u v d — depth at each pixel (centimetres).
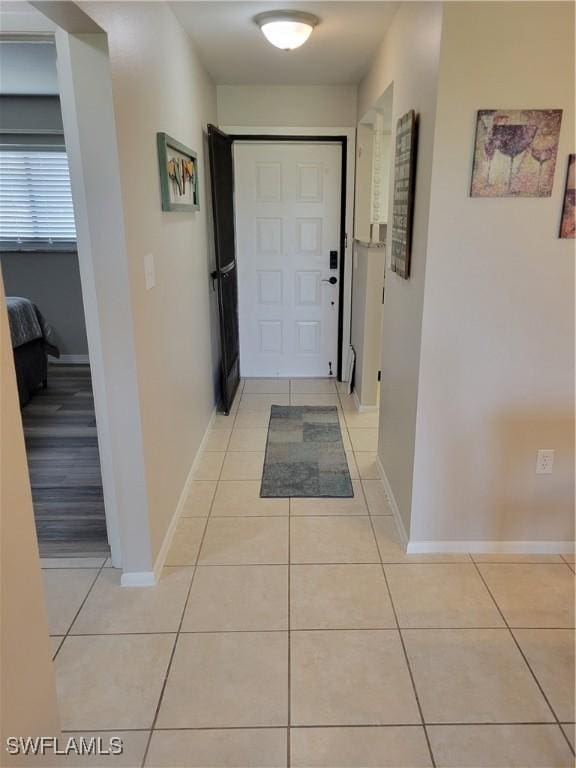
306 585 208
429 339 202
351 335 452
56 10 141
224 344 372
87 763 142
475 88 176
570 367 205
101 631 186
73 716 155
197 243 311
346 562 222
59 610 196
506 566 220
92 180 169
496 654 175
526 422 212
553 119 178
